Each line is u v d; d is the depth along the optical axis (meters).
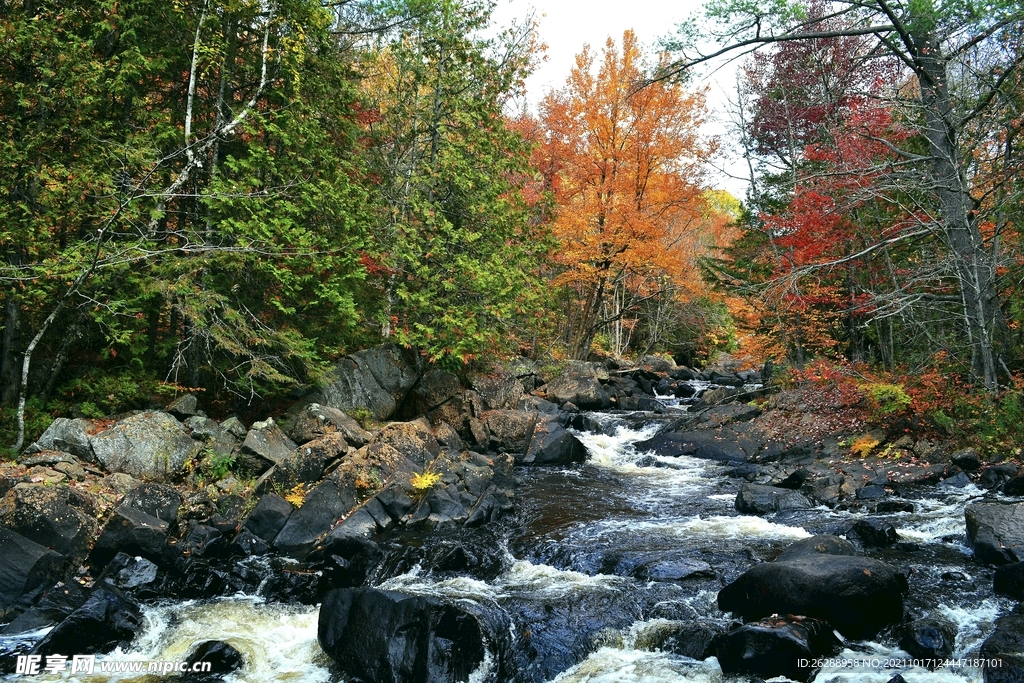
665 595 7.68
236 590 8.29
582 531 9.91
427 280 14.83
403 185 16.44
